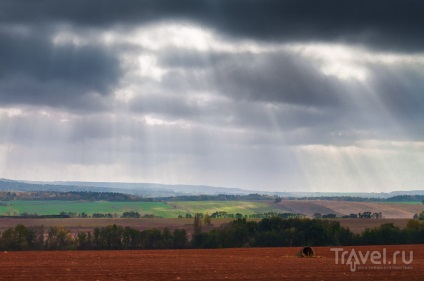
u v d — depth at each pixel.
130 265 74.12
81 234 166.75
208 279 57.50
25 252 105.50
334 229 171.38
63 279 56.38
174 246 167.75
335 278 58.97
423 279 58.22
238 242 170.00
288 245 170.00
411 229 166.38
